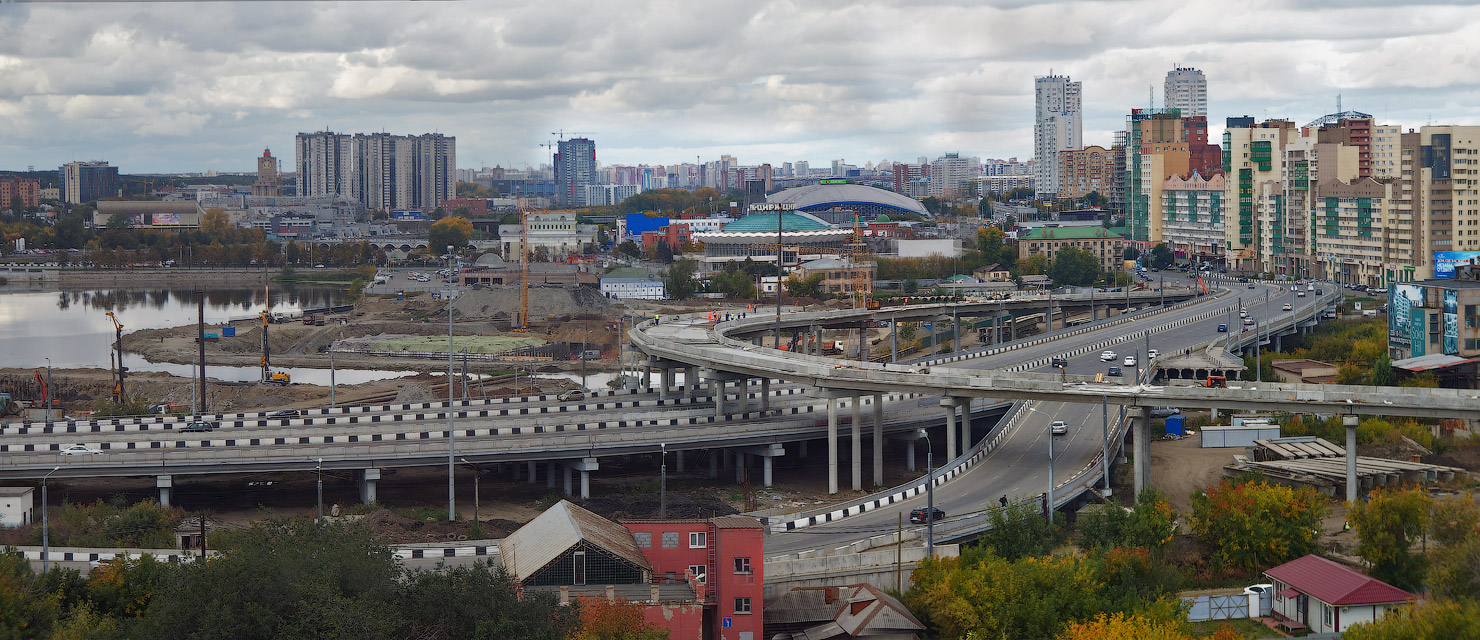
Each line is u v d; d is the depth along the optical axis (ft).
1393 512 508.53
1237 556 530.68
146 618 409.08
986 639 437.17
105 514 626.64
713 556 449.06
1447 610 401.49
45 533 486.38
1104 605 449.89
